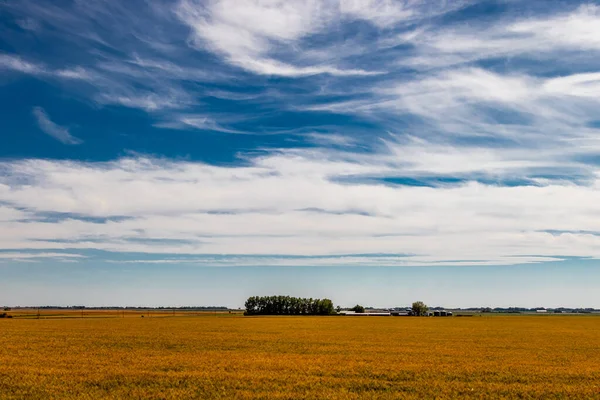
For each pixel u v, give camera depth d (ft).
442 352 152.15
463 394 86.33
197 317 497.05
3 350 147.84
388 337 218.79
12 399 78.54
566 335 250.16
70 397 79.92
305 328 289.33
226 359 126.93
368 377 101.81
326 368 112.37
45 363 117.60
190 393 83.51
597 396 85.25
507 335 245.45
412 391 88.28
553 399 82.89
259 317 509.76
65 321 375.04
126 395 81.97
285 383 93.66
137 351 145.89
